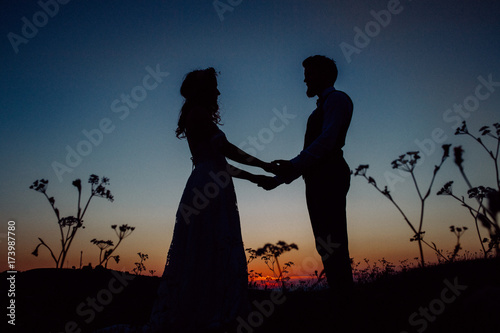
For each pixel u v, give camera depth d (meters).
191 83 3.09
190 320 2.53
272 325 2.58
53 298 4.20
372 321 2.32
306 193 3.13
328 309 2.63
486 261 3.30
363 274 4.29
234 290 2.62
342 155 3.13
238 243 2.80
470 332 1.96
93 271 5.60
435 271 3.50
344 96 3.13
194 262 2.67
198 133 2.90
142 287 4.99
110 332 3.04
